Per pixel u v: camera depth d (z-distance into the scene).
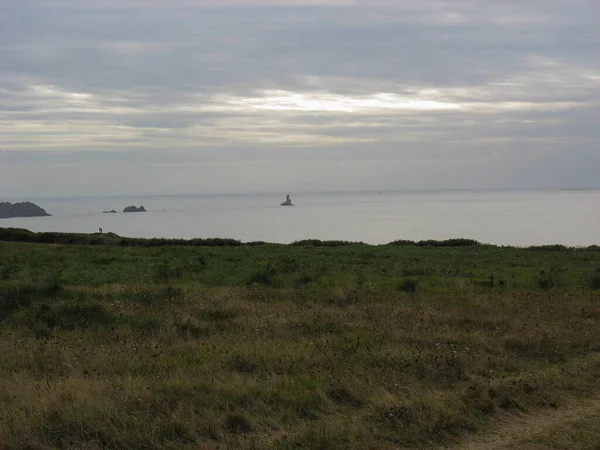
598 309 13.45
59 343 9.85
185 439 5.86
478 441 6.08
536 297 15.17
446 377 8.22
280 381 7.51
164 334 10.62
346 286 17.30
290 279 19.84
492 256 30.42
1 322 11.87
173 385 7.17
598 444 5.83
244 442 5.78
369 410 6.70
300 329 11.28
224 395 6.93
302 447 5.60
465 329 11.48
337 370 8.10
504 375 8.48
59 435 5.78
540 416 6.85
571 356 9.77
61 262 25.72
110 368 8.23
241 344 9.81
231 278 20.39
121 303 13.77
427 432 6.14
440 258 29.38
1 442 5.52
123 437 5.69
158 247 35.00
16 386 7.21
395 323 11.83
